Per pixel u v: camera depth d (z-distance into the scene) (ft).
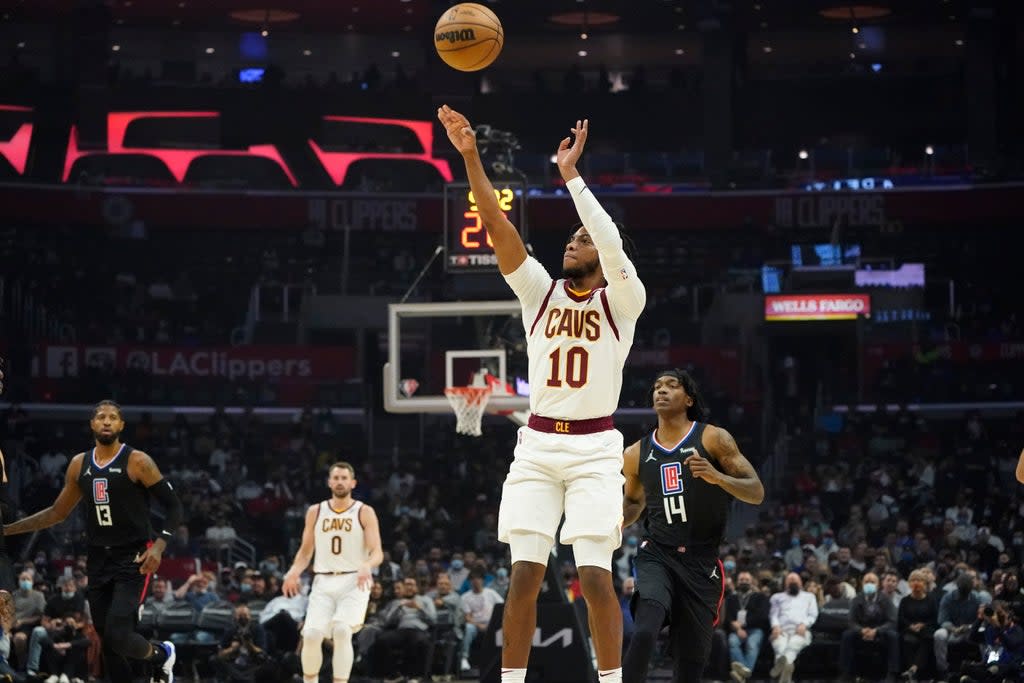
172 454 119.14
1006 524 97.50
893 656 66.23
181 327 143.43
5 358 126.72
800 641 67.41
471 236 65.72
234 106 158.51
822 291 142.82
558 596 50.03
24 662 67.21
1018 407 132.67
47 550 98.02
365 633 69.97
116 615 35.58
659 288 154.81
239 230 156.56
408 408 65.92
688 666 31.73
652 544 31.99
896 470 114.21
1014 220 151.12
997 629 61.11
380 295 149.07
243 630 67.00
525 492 23.11
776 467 121.90
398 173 162.81
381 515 108.68
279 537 107.04
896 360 136.56
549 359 23.41
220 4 159.53
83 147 154.40
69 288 143.54
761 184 156.56
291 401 135.64
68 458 112.47
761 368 139.74
